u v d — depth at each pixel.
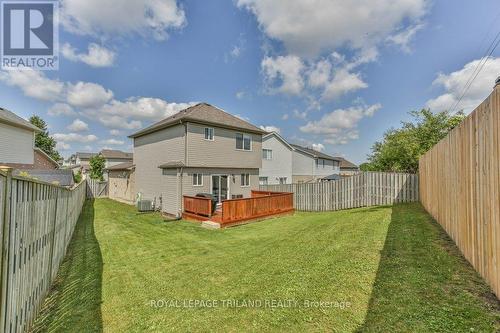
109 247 7.28
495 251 2.72
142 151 17.94
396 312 2.73
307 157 30.98
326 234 6.68
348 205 14.34
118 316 3.47
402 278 3.44
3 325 2.34
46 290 4.09
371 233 5.99
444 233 5.28
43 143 40.16
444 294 2.91
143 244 7.60
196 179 14.15
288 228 9.29
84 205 17.48
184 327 3.09
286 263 4.83
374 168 23.47
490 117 2.85
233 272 4.81
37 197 3.48
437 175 6.20
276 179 25.75
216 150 15.09
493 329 2.26
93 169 31.22
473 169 3.44
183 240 8.09
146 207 15.47
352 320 2.75
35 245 3.41
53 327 3.24
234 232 9.29
